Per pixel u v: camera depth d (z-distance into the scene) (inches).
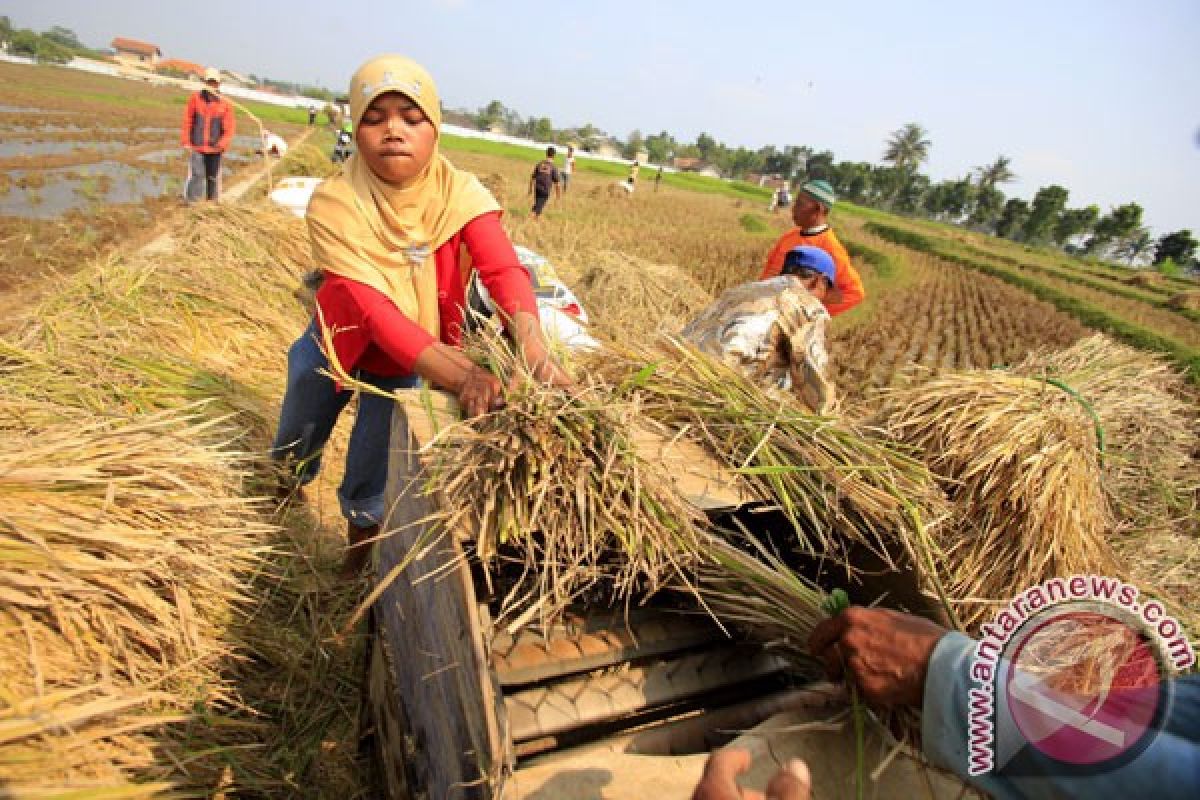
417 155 93.2
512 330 96.5
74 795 61.8
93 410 133.8
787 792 47.1
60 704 69.5
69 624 74.9
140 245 384.8
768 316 134.0
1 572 71.8
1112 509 160.7
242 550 101.8
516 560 71.2
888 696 58.9
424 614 74.9
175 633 85.5
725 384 101.2
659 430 94.3
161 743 80.0
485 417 77.8
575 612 79.4
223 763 89.0
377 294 95.8
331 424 130.9
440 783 71.2
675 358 107.2
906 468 94.9
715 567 78.7
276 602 118.0
